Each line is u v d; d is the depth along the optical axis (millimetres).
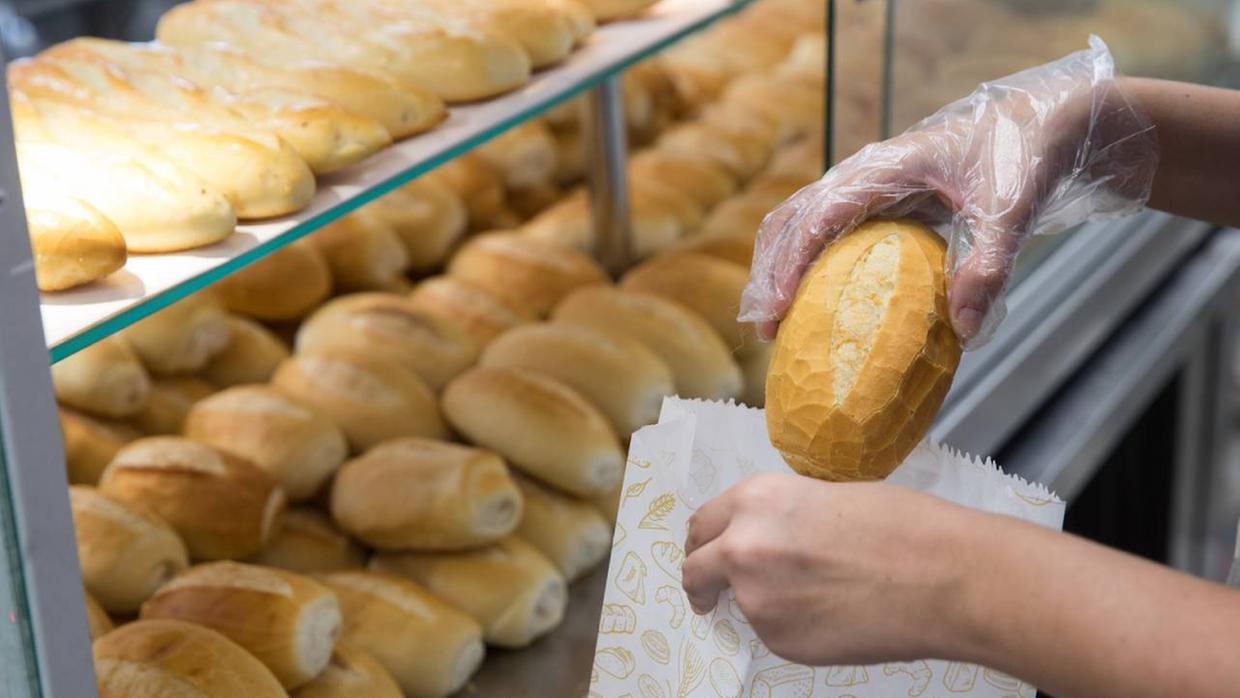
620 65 885
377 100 752
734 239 1131
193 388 936
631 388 943
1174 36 1170
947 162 623
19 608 487
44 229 571
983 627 476
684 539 637
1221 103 699
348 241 1031
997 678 618
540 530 870
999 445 1173
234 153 661
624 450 944
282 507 836
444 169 1155
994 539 481
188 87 730
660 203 1169
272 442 849
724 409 650
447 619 778
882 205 620
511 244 1100
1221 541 1764
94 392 849
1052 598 461
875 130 828
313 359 935
